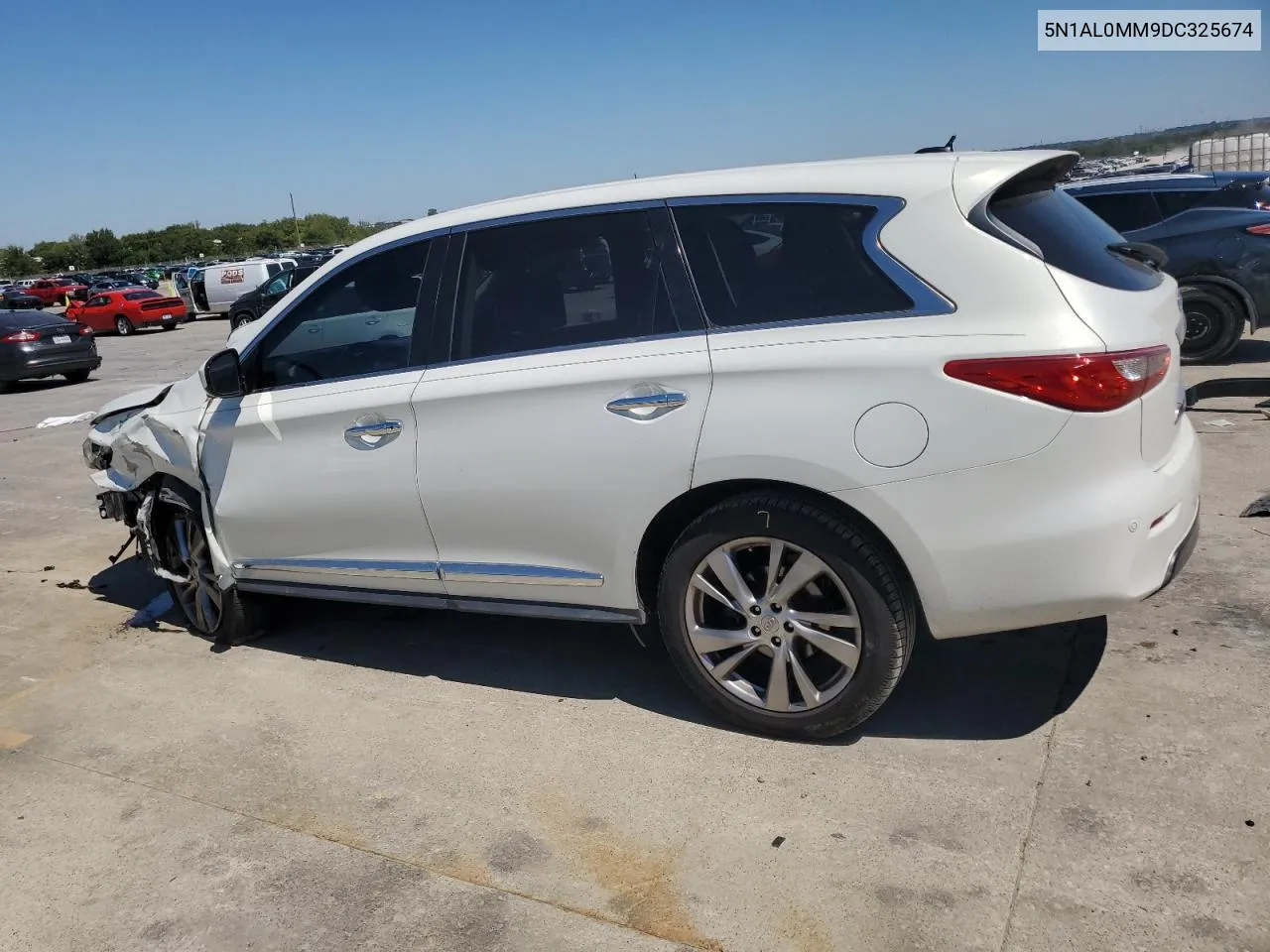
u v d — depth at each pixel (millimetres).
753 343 3094
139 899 2861
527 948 2529
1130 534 2846
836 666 3340
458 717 3756
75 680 4422
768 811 2984
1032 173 3178
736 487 3203
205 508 4371
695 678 3426
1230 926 2373
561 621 4605
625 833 2953
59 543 6719
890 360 2891
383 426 3742
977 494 2850
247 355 4168
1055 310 2811
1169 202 9273
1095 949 2348
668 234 3318
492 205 3707
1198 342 9266
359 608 4984
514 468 3467
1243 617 3912
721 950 2465
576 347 3398
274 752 3623
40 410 14234
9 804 3424
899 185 3029
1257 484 5551
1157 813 2789
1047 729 3264
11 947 2713
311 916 2723
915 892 2590
